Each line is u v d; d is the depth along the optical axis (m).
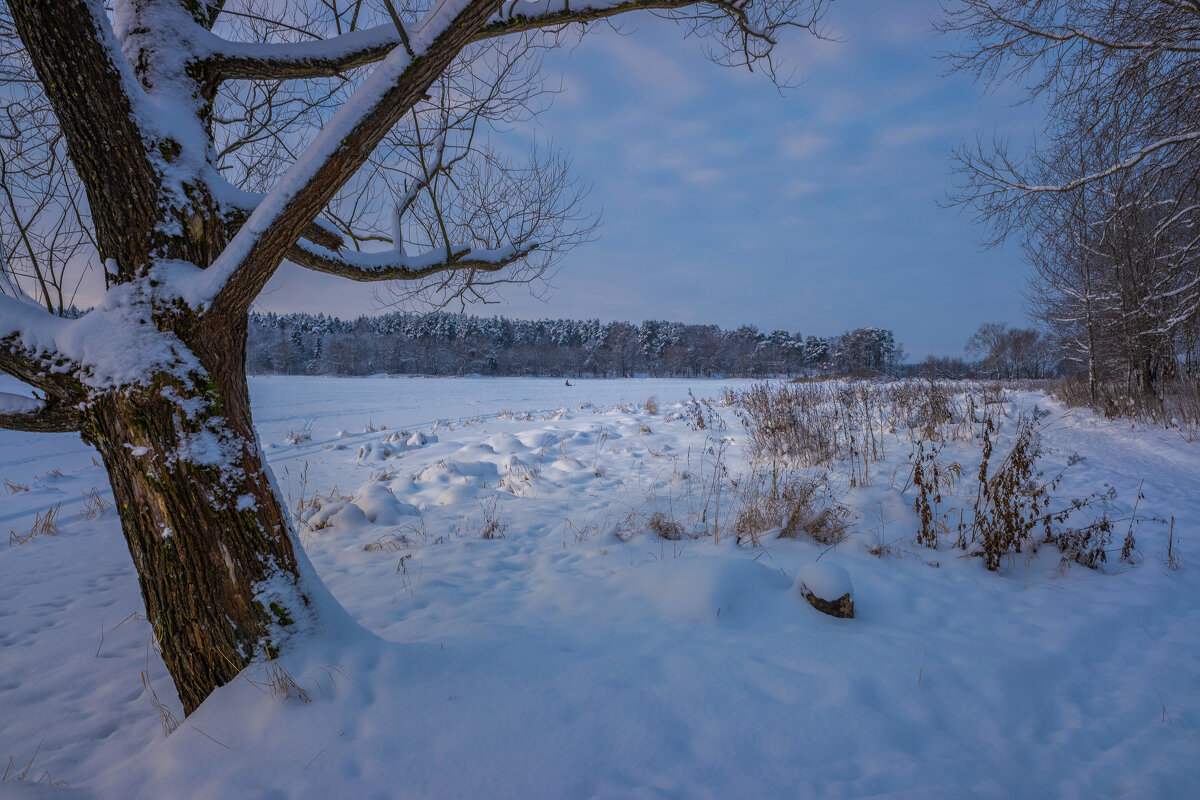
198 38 2.68
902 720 2.48
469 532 5.82
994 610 3.68
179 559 2.44
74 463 10.54
